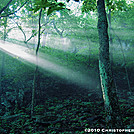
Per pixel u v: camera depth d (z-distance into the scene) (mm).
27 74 14781
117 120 3951
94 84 15641
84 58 16891
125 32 17500
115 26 17984
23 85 13117
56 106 10141
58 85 15039
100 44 4570
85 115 7430
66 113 8305
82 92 14219
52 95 13070
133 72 18547
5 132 6707
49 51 17031
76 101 11195
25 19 13953
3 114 9344
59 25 17891
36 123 7434
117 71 18266
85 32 17266
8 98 11094
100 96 11781
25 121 7898
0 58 15469
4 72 14727
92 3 7867
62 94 13461
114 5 7031
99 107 8820
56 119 7570
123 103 9148
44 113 8703
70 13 16938
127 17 16719
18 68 14695
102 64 4402
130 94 12594
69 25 17375
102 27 4621
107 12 15125
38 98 12070
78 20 16812
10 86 12742
